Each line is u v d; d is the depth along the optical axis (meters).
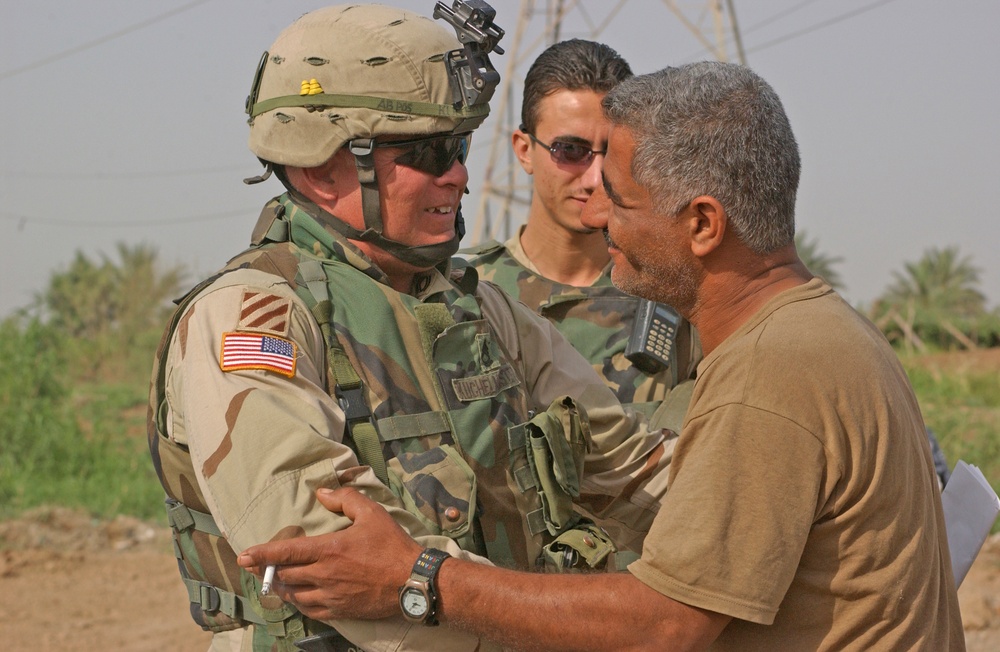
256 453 1.85
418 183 2.16
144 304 23.92
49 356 12.43
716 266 1.94
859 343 1.83
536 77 3.18
